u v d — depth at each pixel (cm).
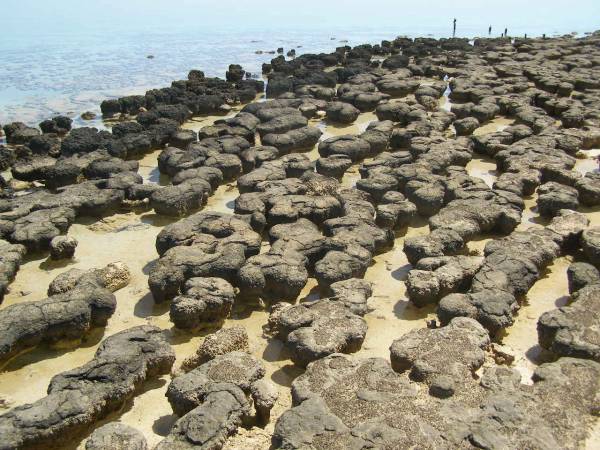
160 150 2975
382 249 1955
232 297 1584
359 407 1176
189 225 1925
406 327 1562
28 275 1841
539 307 1642
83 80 4709
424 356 1318
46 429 1134
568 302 1648
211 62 5684
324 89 3809
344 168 2500
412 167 2394
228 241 1833
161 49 6538
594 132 2872
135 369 1302
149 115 3219
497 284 1580
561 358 1319
